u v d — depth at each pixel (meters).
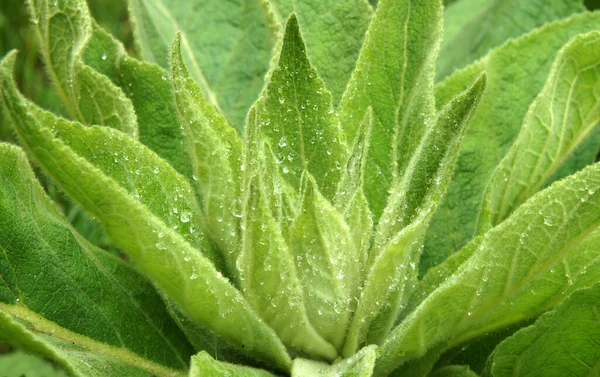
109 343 0.51
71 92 0.59
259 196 0.45
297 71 0.53
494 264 0.49
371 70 0.58
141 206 0.45
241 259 0.49
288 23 0.52
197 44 0.72
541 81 0.67
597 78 0.61
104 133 0.50
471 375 0.52
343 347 0.52
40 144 0.43
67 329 0.50
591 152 0.66
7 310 0.49
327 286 0.49
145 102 0.64
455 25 0.79
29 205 0.52
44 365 0.73
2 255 0.50
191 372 0.43
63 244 0.53
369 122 0.51
